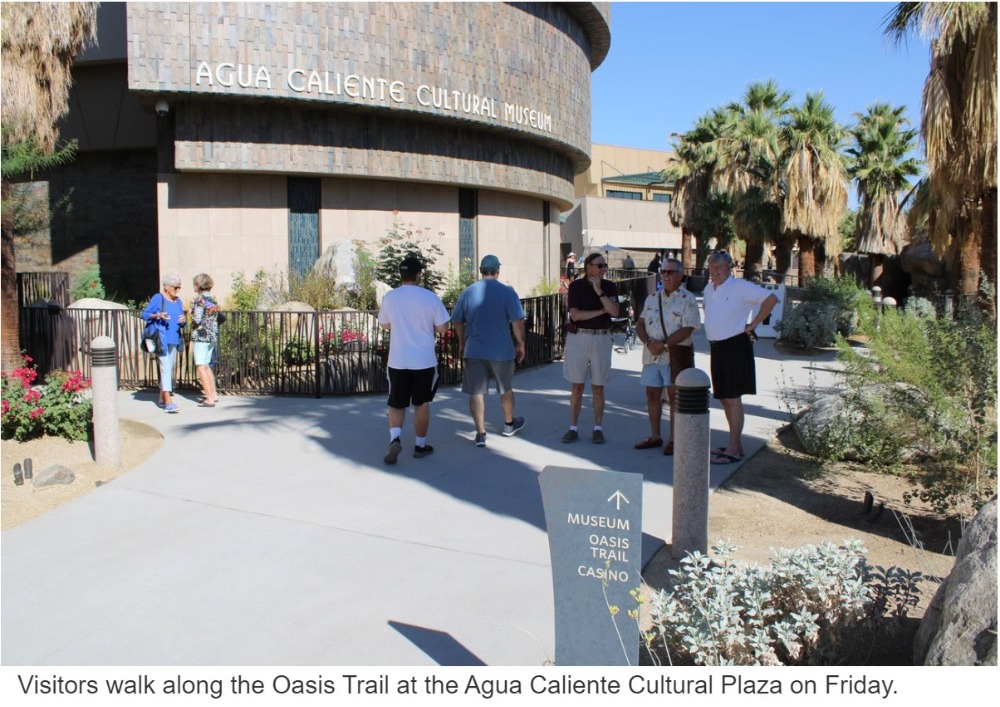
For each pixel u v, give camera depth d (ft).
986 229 29.17
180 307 32.58
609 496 11.09
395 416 24.49
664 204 189.67
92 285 64.34
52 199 69.97
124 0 62.23
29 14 31.58
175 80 51.60
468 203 70.59
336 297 51.70
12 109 31.81
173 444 26.89
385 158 60.18
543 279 78.02
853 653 12.91
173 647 13.76
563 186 81.46
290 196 60.75
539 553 17.54
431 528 19.07
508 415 27.35
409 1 57.67
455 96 60.39
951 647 10.66
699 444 16.66
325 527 19.17
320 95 54.70
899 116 102.47
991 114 26.37
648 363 25.29
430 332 24.63
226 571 16.76
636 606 11.00
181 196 58.44
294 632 14.21
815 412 25.49
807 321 51.88
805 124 81.35
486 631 14.16
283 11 53.31
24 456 24.53
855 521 19.25
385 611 14.94
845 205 82.12
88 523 19.54
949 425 19.51
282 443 26.99
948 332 20.59
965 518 18.13
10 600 15.55
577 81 76.28
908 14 28.76
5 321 32.42
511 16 65.05
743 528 18.79
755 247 95.45
